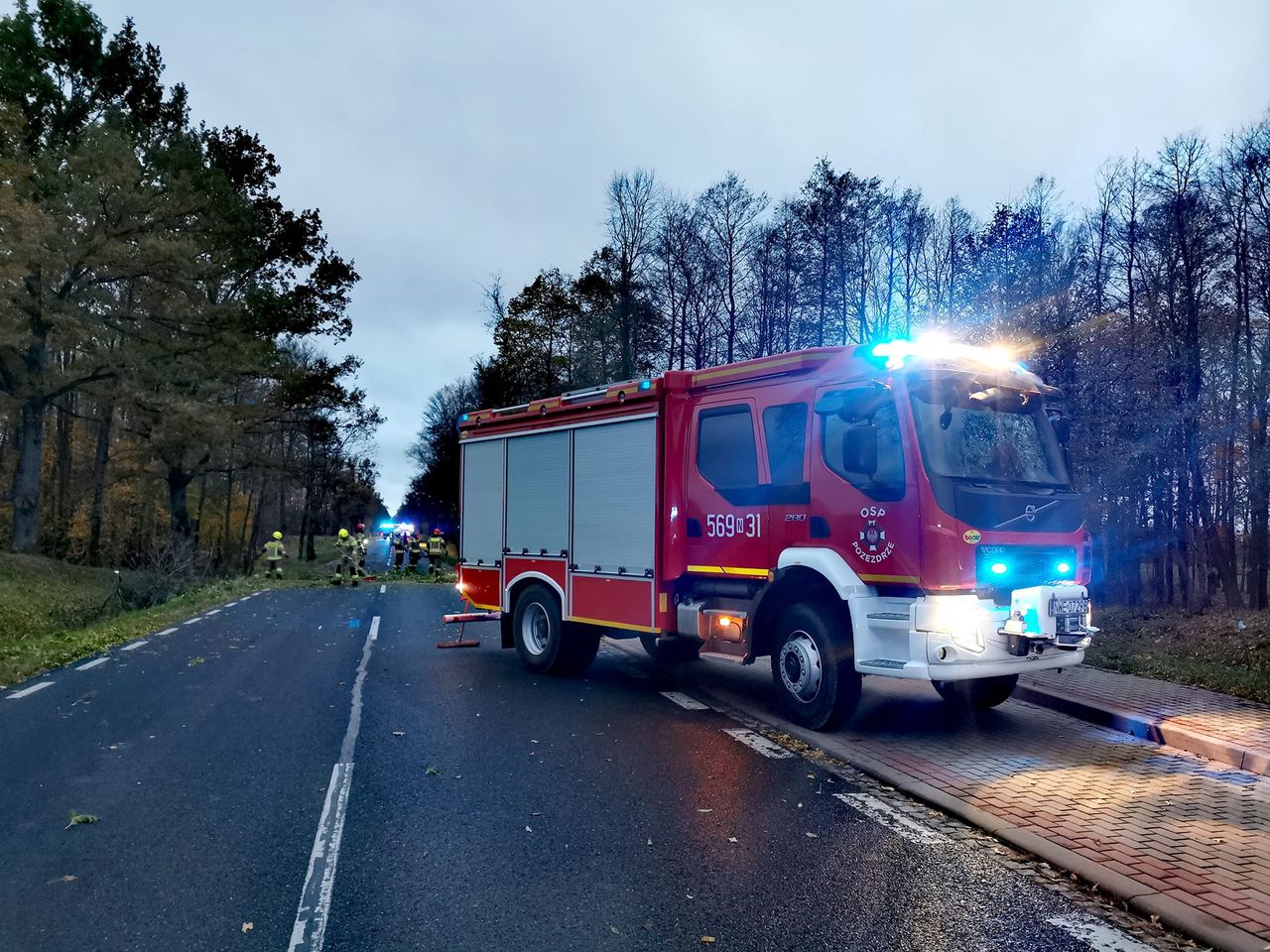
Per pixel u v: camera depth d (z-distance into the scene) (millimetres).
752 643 7359
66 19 27453
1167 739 6543
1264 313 17625
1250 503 18141
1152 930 3596
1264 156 17625
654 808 5074
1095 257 20609
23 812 4988
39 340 26062
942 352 6797
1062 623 6355
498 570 10406
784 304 27453
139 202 25078
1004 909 3764
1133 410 15727
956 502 6281
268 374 31344
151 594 21578
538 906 3764
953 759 6125
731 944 3422
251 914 3691
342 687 8875
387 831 4688
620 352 29234
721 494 7781
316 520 55156
